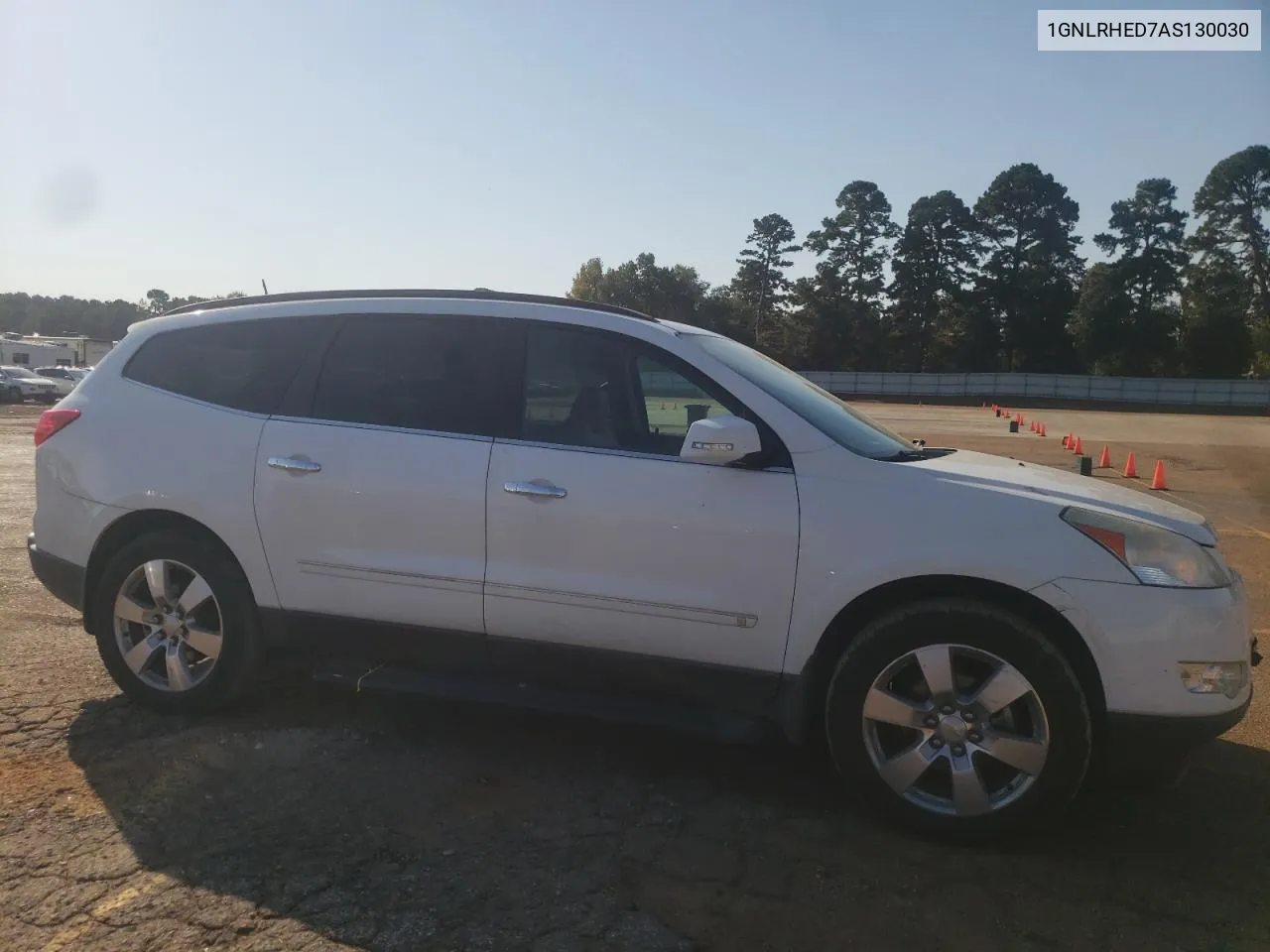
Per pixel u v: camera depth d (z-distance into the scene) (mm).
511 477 3740
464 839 3283
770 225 86500
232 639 4141
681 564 3561
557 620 3717
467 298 4129
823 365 85562
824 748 4203
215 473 4113
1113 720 3199
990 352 84062
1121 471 18344
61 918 2742
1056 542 3248
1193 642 3150
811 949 2719
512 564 3744
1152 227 78312
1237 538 10203
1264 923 2914
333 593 3996
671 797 3676
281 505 4020
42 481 4461
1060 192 83312
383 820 3391
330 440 4004
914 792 3396
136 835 3227
